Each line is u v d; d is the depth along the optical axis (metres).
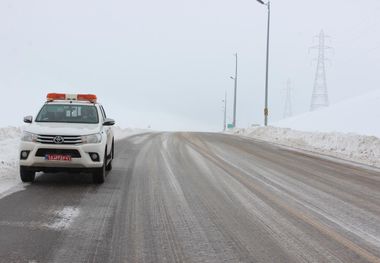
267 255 5.54
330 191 10.27
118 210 7.57
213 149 20.19
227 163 14.80
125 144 21.50
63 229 6.30
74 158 9.25
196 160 15.29
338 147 22.48
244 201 8.72
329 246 6.01
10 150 14.23
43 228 6.29
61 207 7.57
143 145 21.19
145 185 10.05
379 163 16.91
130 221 6.89
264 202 8.70
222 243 5.96
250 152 19.42
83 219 6.88
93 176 9.79
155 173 11.91
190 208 7.93
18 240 5.71
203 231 6.50
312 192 10.03
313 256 5.56
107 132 10.94
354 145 21.55
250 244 5.96
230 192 9.59
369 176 13.12
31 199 8.07
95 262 5.07
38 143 9.19
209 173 12.24
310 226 7.04
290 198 9.21
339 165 15.67
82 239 5.89
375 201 9.30
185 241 5.99
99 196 8.64
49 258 5.13
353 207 8.61
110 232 6.27
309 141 26.00
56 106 10.91
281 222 7.20
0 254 5.18
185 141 25.25
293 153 19.75
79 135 9.38
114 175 11.37
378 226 7.21
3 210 7.18
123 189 9.47
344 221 7.46
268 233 6.53
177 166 13.50
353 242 6.24
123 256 5.31
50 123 10.11
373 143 20.84
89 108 10.94
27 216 6.88
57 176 10.80
